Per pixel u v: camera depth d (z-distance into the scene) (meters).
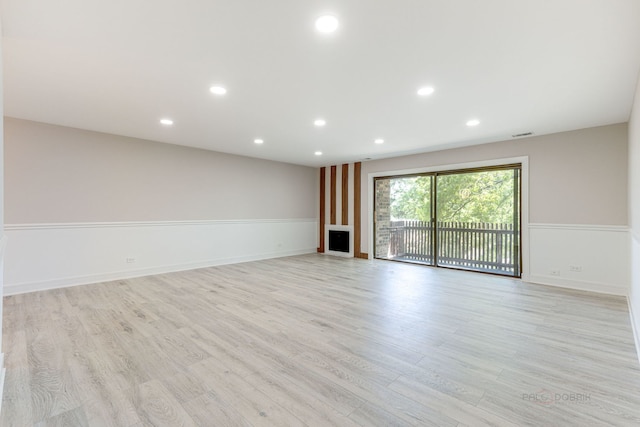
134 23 1.95
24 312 3.22
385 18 1.88
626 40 2.10
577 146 4.30
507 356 2.29
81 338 2.57
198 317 3.09
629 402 1.74
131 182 4.94
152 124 4.19
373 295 3.93
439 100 3.25
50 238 4.20
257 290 4.16
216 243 6.08
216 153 6.06
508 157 4.92
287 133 4.62
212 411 1.66
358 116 3.79
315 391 1.85
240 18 1.89
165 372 2.05
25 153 4.00
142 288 4.23
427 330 2.78
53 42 2.16
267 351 2.36
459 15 1.85
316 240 8.08
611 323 2.96
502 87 2.91
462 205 5.61
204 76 2.71
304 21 1.92
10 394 1.79
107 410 1.67
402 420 1.59
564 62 2.43
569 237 4.36
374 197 6.96
